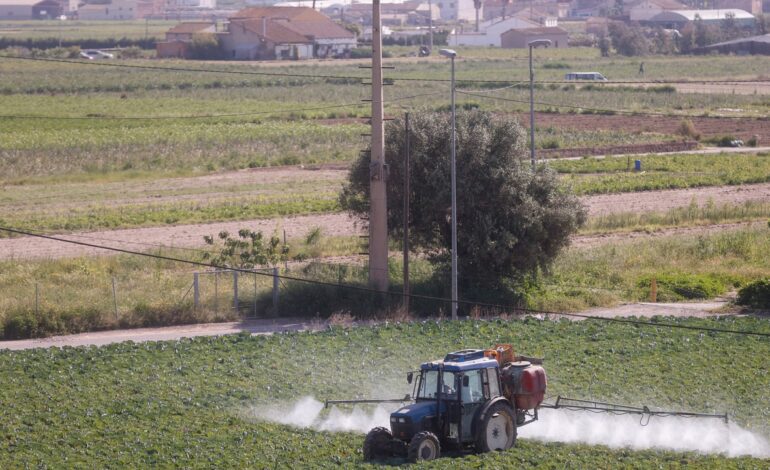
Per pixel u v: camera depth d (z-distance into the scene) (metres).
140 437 70.75
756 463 66.38
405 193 115.44
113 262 139.12
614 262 145.00
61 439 70.38
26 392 82.00
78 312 113.62
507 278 125.38
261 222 173.00
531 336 101.31
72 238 158.62
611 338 100.88
